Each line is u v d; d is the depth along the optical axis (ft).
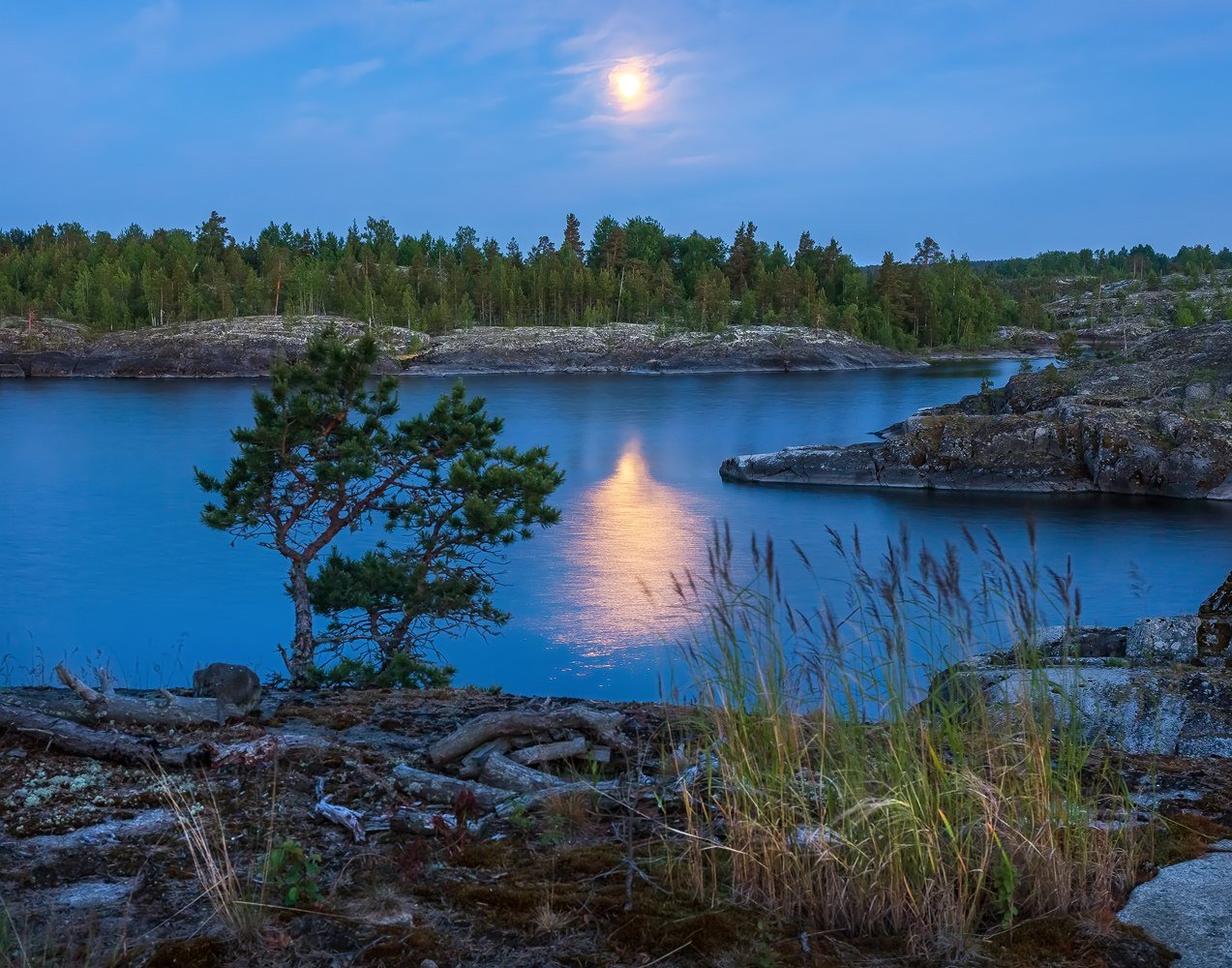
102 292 616.80
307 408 56.34
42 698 21.12
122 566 142.31
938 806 11.87
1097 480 208.54
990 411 296.30
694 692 15.34
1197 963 10.71
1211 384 260.62
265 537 159.63
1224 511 187.32
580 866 12.94
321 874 12.91
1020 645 13.57
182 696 21.02
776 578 13.38
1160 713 20.84
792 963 10.70
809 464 222.89
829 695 13.33
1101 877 12.10
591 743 18.12
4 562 144.36
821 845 11.75
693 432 314.96
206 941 10.93
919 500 199.41
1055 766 15.07
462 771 17.04
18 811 15.14
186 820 14.74
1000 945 11.05
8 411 355.15
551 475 61.36
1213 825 14.37
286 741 17.98
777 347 608.19
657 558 140.26
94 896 12.38
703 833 13.46
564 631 99.45
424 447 61.93
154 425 314.55
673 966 10.63
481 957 10.80
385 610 59.72
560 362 585.22
